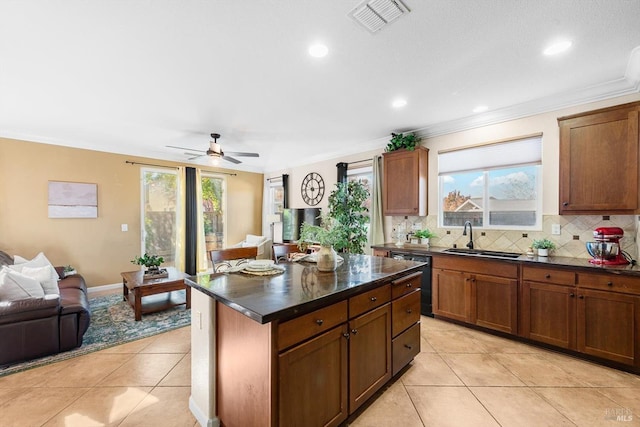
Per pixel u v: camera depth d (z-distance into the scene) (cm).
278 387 133
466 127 369
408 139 404
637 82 250
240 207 695
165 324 334
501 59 227
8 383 218
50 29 185
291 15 175
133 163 525
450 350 272
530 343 283
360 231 452
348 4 166
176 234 580
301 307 139
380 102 312
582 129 268
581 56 222
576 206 271
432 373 234
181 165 586
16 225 420
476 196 367
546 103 304
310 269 227
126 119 361
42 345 252
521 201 333
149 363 249
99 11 169
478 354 265
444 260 338
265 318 123
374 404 195
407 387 215
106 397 203
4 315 236
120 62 227
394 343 214
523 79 260
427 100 306
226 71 243
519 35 196
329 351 159
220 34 193
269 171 724
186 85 269
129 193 520
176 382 222
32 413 186
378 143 471
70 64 229
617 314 232
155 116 351
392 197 421
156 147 512
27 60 222
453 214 388
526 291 278
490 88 279
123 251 513
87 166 477
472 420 181
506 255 317
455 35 196
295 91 284
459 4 166
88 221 478
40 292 271
